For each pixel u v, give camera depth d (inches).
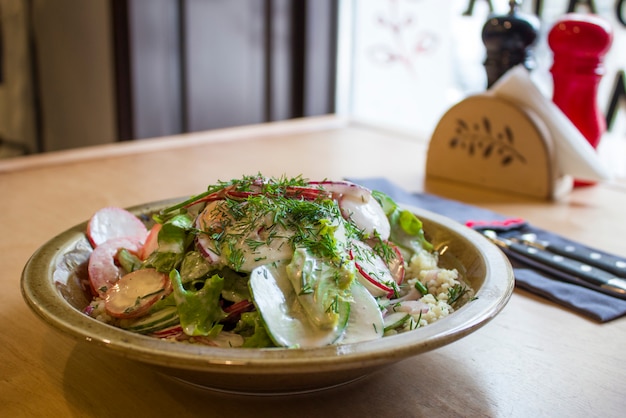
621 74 38.9
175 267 17.8
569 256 24.3
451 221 22.0
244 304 16.7
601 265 23.5
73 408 16.6
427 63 48.4
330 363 13.6
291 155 37.0
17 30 56.6
